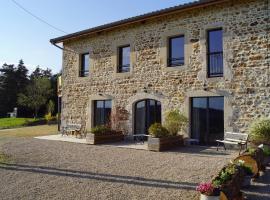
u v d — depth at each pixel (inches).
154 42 448.8
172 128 400.8
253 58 359.9
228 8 382.3
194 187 201.8
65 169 261.4
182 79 416.5
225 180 168.2
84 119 536.7
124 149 379.2
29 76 1692.9
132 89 470.6
